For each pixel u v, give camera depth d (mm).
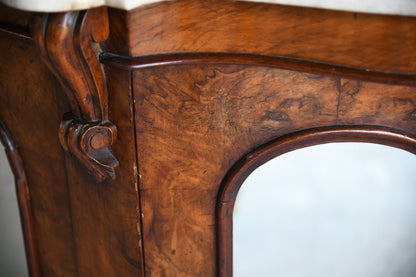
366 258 994
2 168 1035
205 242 909
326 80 814
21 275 1133
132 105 787
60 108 864
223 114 825
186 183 859
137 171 828
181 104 808
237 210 901
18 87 905
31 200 1005
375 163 922
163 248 890
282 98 823
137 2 735
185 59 779
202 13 770
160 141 820
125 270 912
